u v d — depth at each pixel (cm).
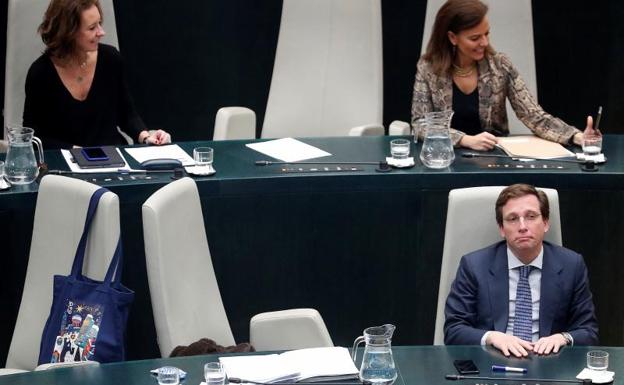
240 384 550
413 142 851
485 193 691
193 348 624
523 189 668
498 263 678
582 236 790
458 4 836
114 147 816
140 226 746
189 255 666
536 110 852
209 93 1129
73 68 870
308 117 981
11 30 916
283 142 846
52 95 870
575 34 1101
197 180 749
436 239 783
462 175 767
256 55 1125
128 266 753
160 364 578
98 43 878
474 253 684
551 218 689
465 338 656
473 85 860
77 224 655
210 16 1107
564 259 678
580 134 832
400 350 598
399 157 782
